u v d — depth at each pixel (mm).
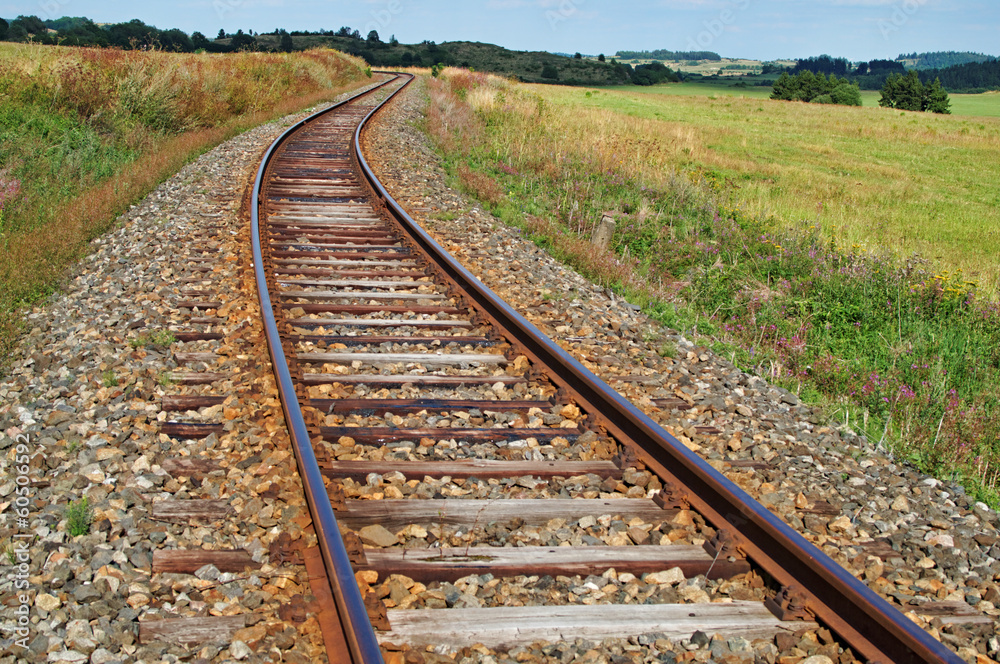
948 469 5074
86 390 4793
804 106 60281
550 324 6922
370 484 3914
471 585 3189
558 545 3521
